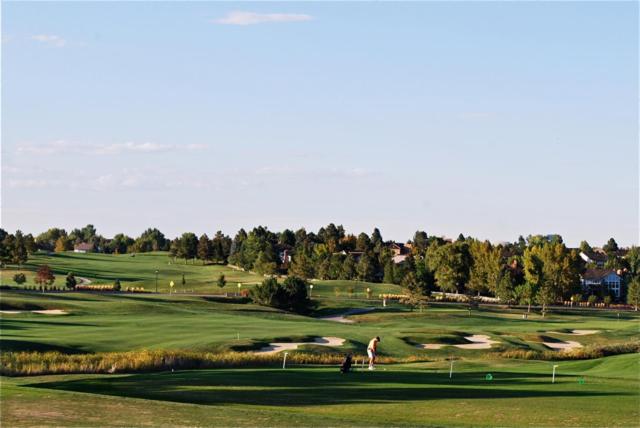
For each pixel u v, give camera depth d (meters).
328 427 28.34
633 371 52.69
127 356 57.69
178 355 59.56
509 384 43.25
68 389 40.34
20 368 51.66
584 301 196.88
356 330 91.38
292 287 137.12
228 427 28.28
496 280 175.25
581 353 70.44
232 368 56.47
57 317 95.88
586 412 33.19
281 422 29.23
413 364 60.12
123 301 119.44
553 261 169.12
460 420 31.48
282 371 51.06
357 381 44.19
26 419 29.47
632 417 32.03
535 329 111.00
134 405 32.38
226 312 116.00
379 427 28.55
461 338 88.19
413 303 143.62
